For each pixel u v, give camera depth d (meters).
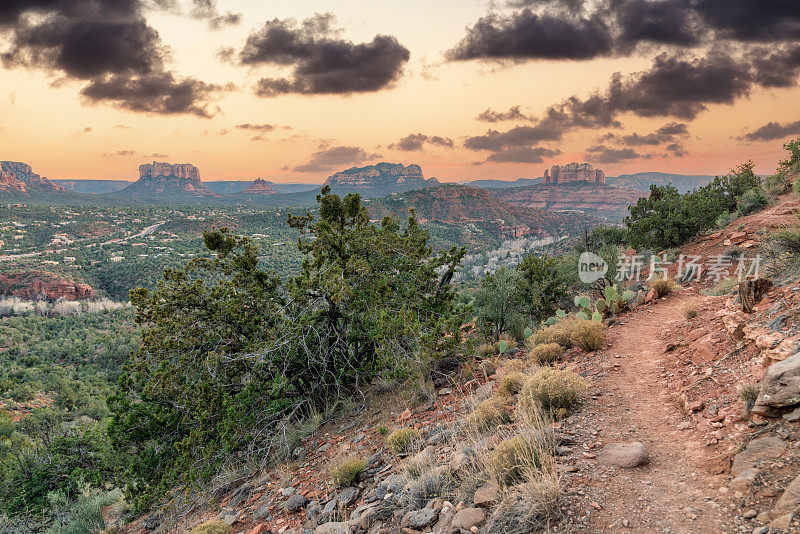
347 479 5.55
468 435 5.20
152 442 9.84
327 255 10.57
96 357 95.12
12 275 188.62
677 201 18.20
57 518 11.67
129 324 133.38
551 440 4.50
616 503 3.35
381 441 6.78
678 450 4.07
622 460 3.93
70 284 185.50
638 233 18.50
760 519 2.77
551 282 13.61
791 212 14.57
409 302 10.61
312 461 7.08
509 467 3.95
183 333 9.52
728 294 9.14
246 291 9.96
